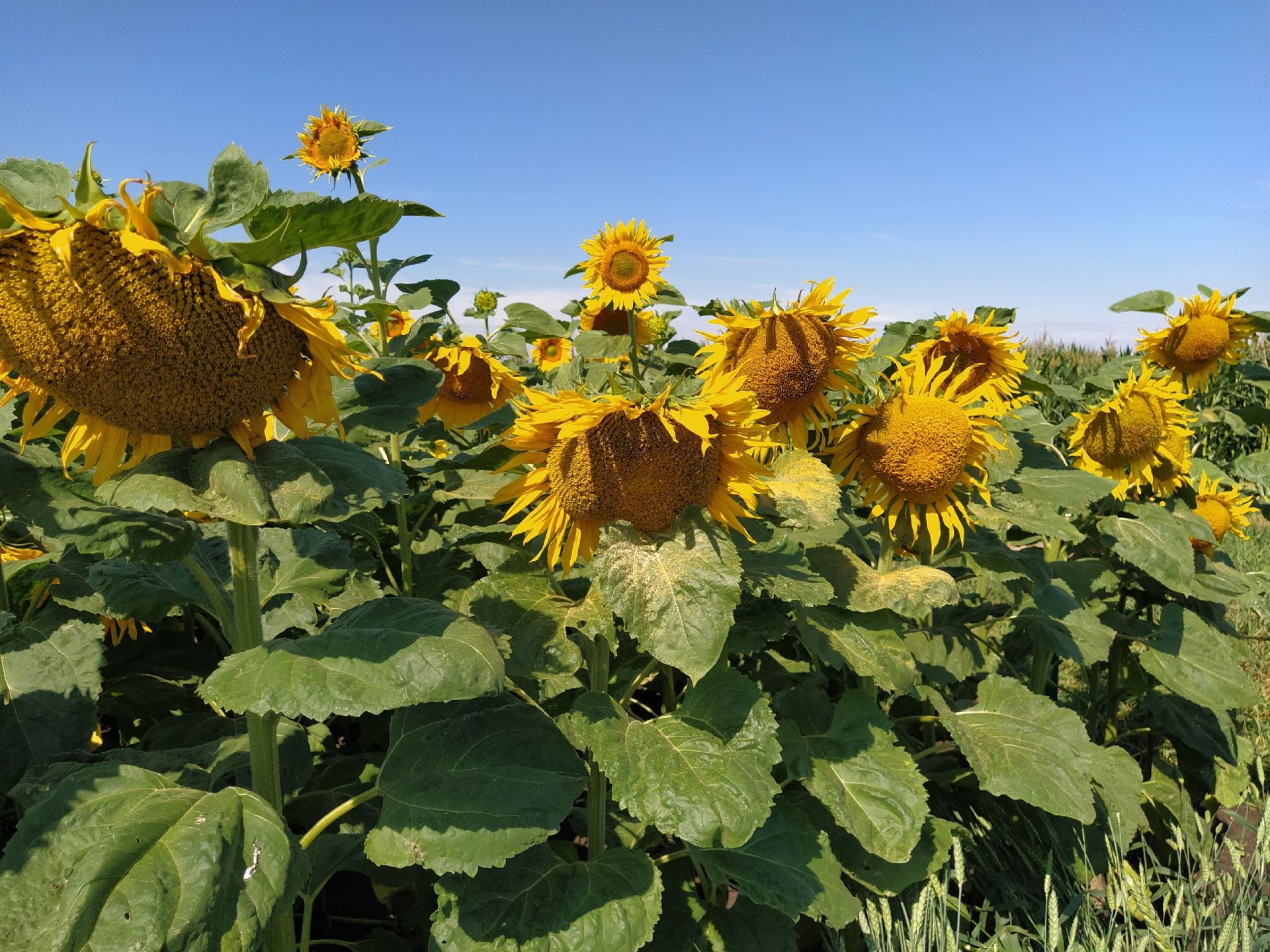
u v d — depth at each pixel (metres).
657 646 0.91
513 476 1.41
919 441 1.21
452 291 1.99
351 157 1.95
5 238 0.69
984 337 1.53
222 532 1.18
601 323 2.57
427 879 1.25
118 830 0.80
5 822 1.20
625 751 0.98
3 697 1.07
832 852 1.26
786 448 1.29
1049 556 1.79
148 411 0.75
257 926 0.78
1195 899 1.30
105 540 0.83
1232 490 2.10
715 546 0.95
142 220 0.69
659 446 0.94
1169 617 1.80
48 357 0.70
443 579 1.58
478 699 1.07
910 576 1.21
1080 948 1.16
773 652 1.63
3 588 1.18
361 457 0.84
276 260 0.78
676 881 1.27
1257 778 1.85
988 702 1.47
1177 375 2.42
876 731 1.24
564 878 1.02
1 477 0.86
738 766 0.97
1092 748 1.44
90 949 0.71
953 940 1.12
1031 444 1.74
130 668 1.39
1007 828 1.54
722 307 1.36
